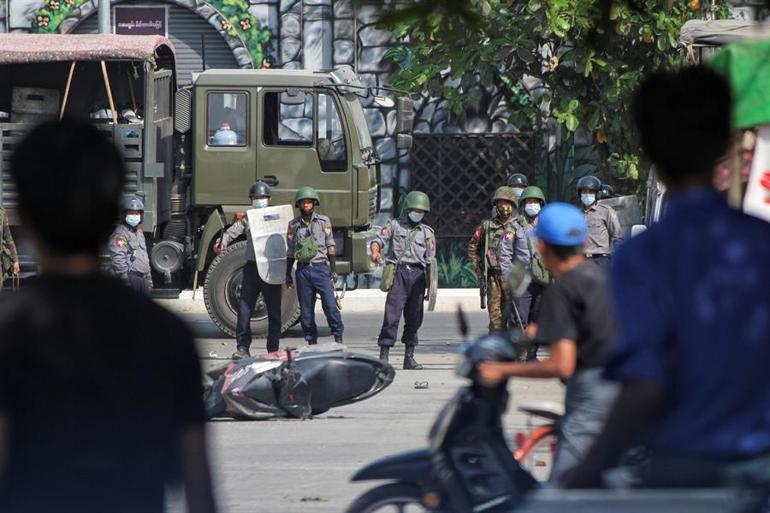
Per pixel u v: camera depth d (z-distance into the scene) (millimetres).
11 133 58875
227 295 59062
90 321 9961
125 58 58188
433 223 81000
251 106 60781
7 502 9898
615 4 12148
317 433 35719
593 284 19234
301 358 36250
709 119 11398
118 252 52938
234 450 33250
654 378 10836
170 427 10164
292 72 60969
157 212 60531
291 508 26578
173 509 19297
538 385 44438
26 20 80625
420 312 49844
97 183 10055
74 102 62438
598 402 19078
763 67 20000
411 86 62250
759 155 30641
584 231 19422
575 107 63562
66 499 9875
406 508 19984
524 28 60031
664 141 11453
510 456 18906
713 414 10969
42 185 10016
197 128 60969
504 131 80625
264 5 79938
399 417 38594
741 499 10414
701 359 10938
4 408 9859
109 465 9938
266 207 53688
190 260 61812
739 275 11000
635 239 11266
